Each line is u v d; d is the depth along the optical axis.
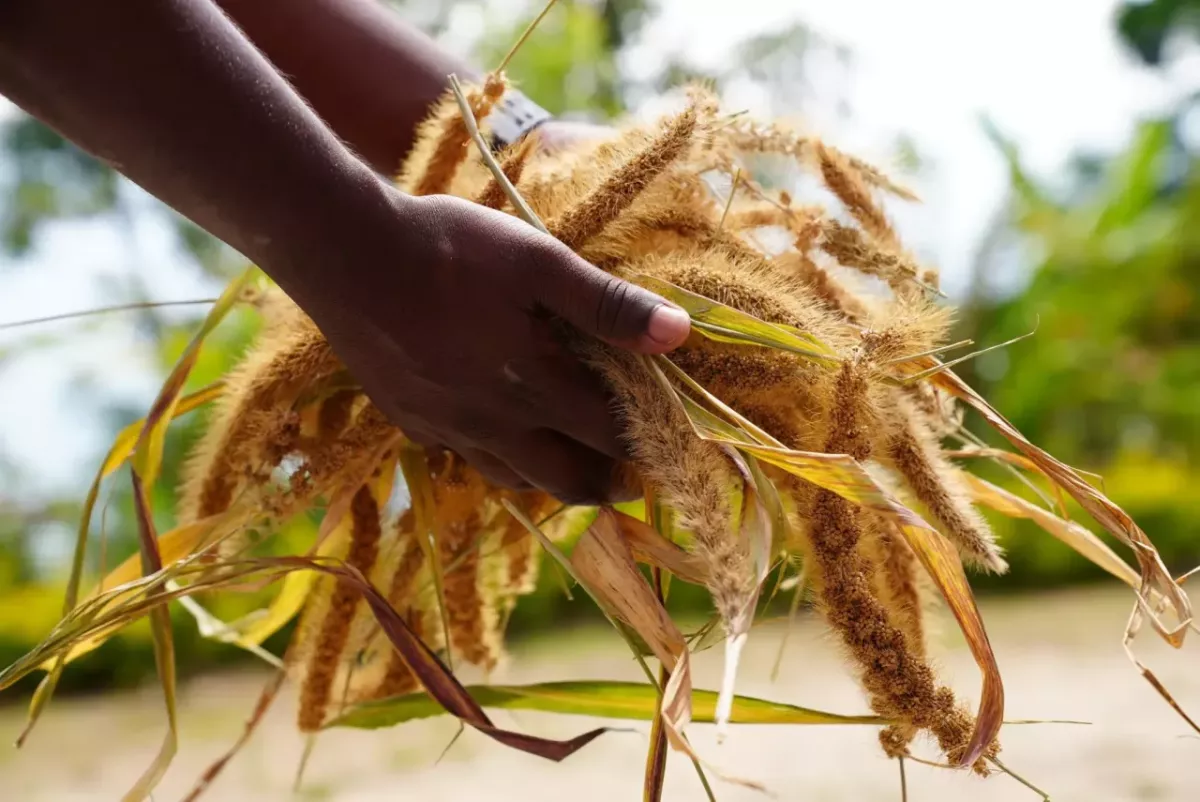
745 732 1.15
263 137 0.51
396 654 0.72
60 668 0.63
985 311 4.02
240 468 0.64
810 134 0.67
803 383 0.59
